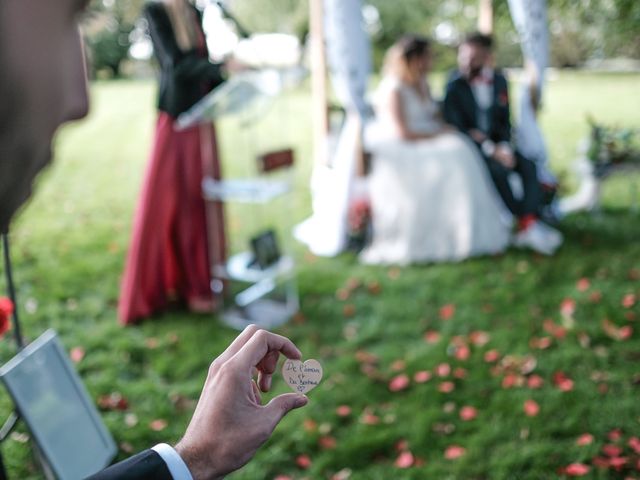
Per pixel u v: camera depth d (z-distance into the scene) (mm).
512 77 13742
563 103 12297
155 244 3672
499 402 2818
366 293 4078
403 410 2791
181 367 3174
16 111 344
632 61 17469
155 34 3426
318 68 5203
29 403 1899
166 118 3572
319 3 5094
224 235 3766
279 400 728
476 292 3998
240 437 688
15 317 2018
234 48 3625
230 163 7781
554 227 5129
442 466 2434
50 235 5121
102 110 12906
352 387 2971
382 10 14852
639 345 3297
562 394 2859
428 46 4859
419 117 4812
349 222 4766
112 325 3613
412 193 4570
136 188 6867
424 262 4578
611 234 4980
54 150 388
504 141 4957
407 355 3271
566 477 2359
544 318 3627
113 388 2992
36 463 2184
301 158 8367
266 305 3875
